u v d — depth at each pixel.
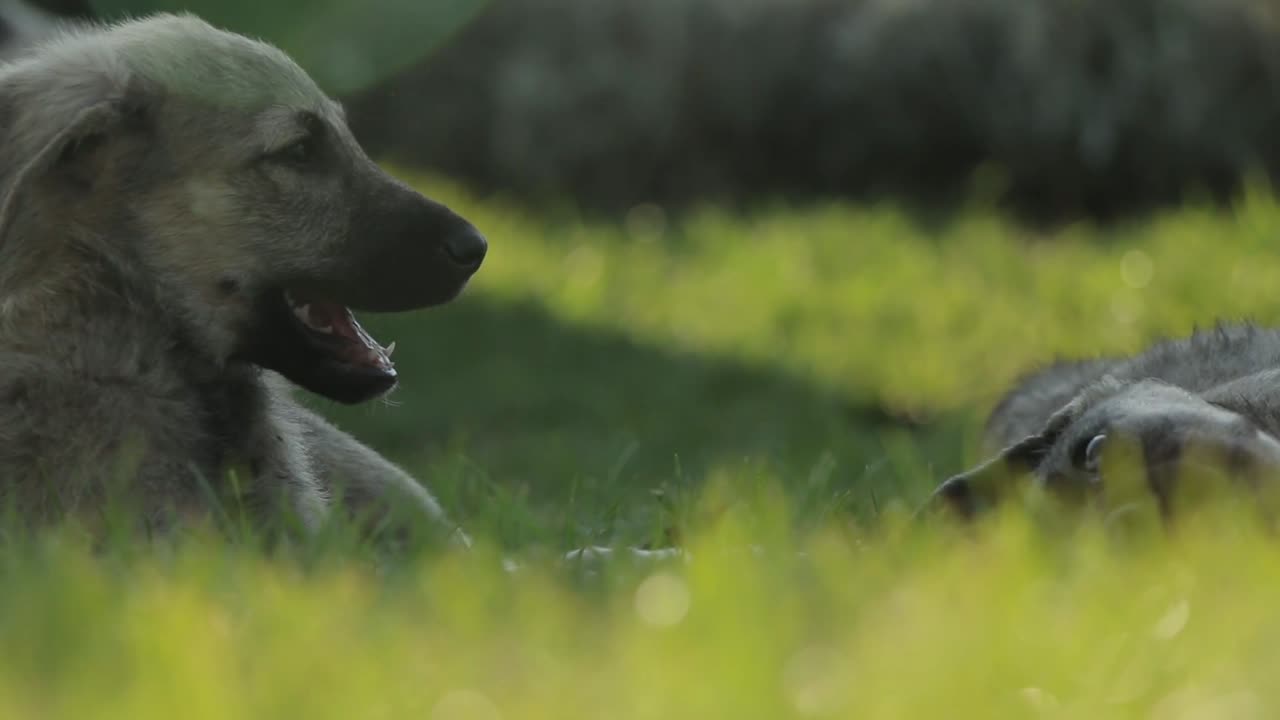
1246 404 9.44
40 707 5.27
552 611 6.18
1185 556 7.12
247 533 7.72
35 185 8.83
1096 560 7.03
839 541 7.62
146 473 8.60
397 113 33.88
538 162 33.97
